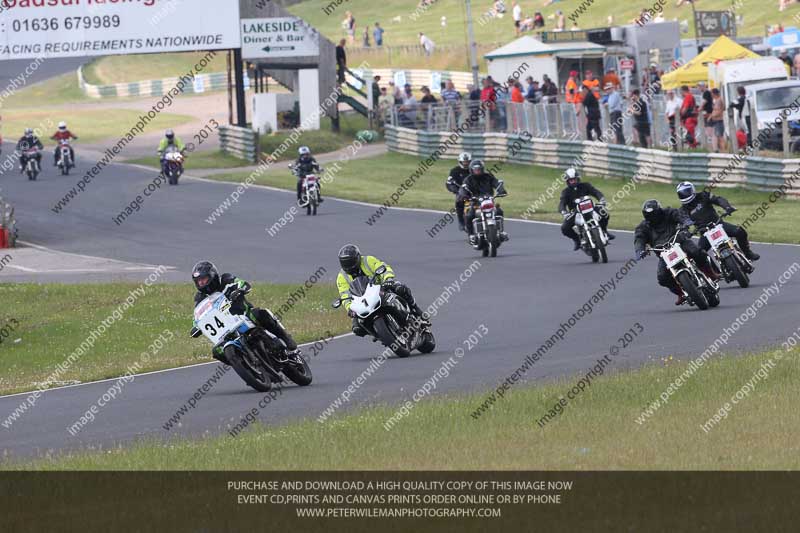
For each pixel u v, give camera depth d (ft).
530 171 472.85
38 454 125.39
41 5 523.70
